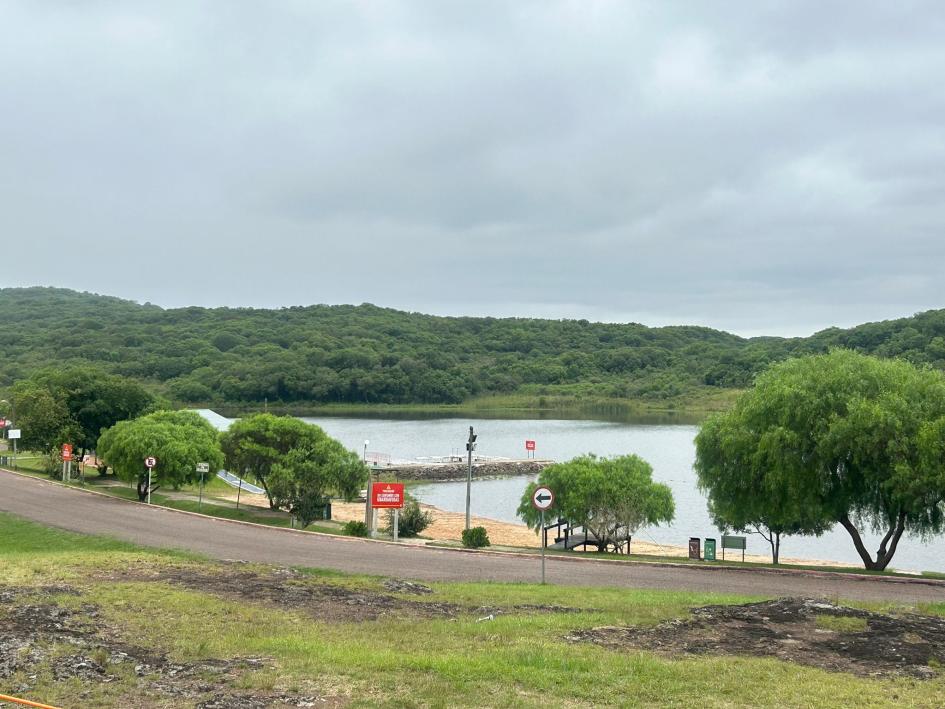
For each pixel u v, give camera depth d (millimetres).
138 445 49250
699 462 37469
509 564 28438
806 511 31984
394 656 12789
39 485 53281
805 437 32094
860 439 30250
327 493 52312
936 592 24219
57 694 10664
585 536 43719
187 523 36750
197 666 12234
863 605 18297
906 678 12406
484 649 13750
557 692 11266
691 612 17406
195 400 195125
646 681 11852
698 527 58938
